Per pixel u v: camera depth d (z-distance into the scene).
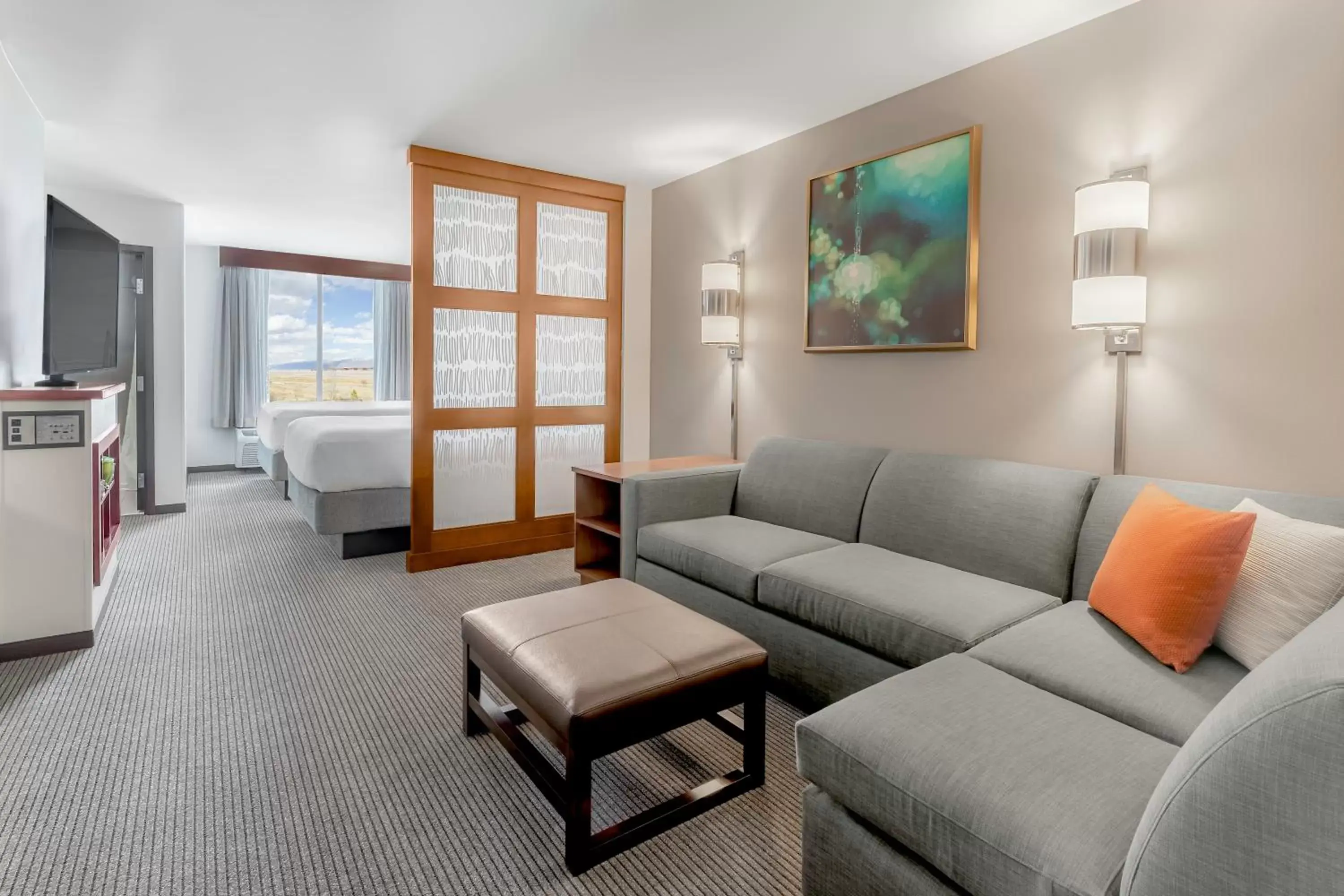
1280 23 1.87
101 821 1.61
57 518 2.55
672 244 4.19
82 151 3.70
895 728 1.26
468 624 1.93
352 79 2.78
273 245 6.65
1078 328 2.12
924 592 2.02
